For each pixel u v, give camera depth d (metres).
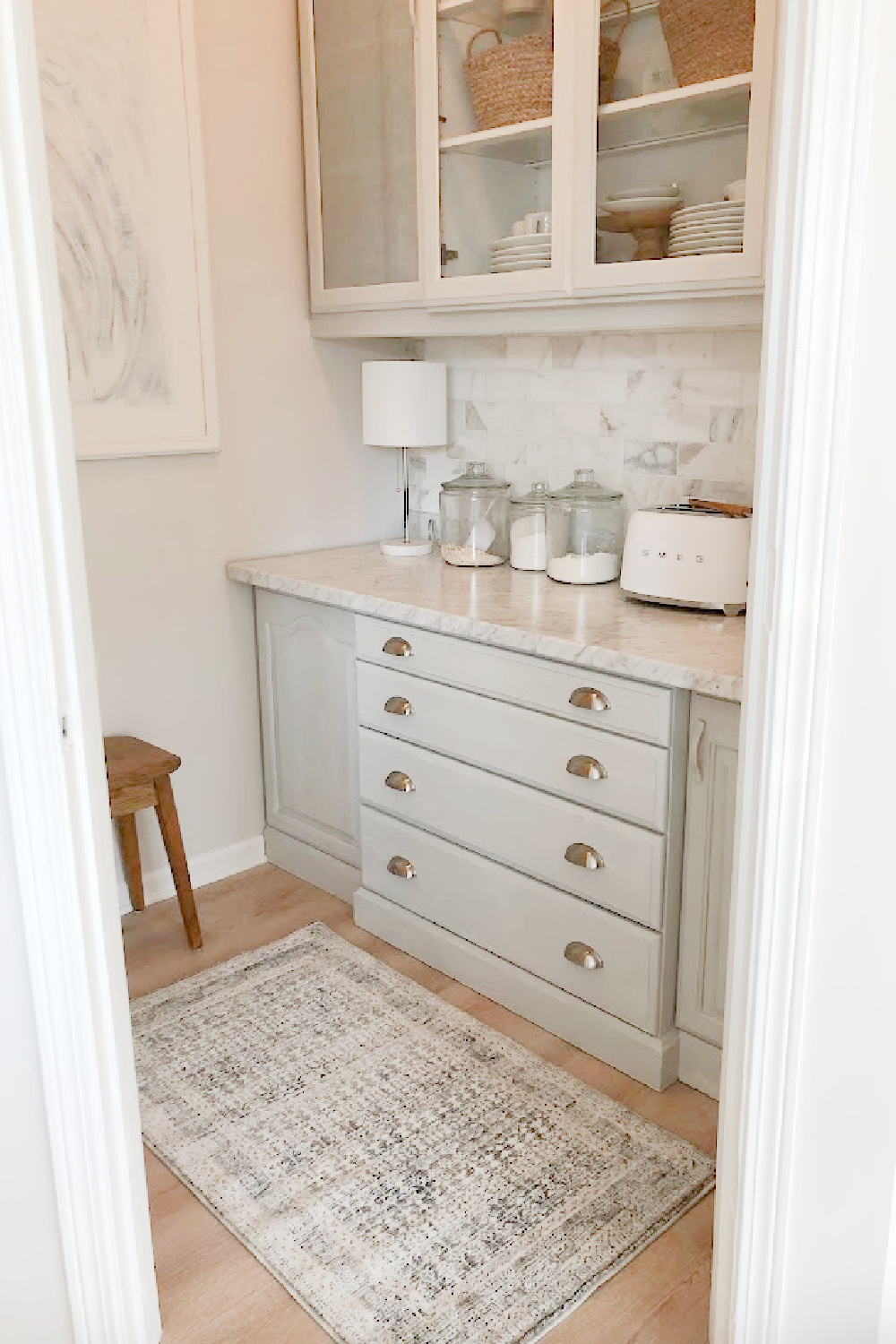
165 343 2.70
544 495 2.75
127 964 2.64
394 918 2.70
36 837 1.31
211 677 3.00
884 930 1.28
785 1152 1.42
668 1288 1.69
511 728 2.29
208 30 2.68
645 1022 2.16
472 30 2.40
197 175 2.68
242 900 2.97
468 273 2.56
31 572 1.23
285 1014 2.42
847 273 1.14
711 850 2.02
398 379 2.87
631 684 2.03
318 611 2.79
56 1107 1.40
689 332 2.54
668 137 2.12
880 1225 1.38
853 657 1.24
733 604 2.26
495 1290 1.69
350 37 2.68
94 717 1.35
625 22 2.13
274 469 3.03
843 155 1.11
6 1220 1.40
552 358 2.86
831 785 1.29
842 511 1.21
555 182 2.29
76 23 2.41
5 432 1.19
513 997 2.42
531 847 2.31
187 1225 1.84
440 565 2.94
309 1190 1.91
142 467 2.75
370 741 2.67
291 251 2.95
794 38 1.11
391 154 2.66
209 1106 2.12
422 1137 2.03
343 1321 1.64
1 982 1.34
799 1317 1.49
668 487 2.66
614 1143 2.00
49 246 1.20
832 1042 1.36
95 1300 1.49
